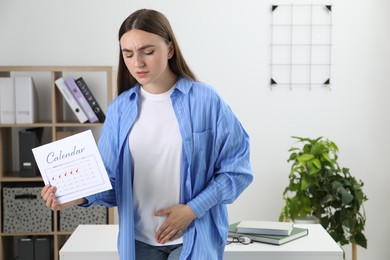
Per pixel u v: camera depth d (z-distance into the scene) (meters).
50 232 3.92
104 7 4.16
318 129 4.27
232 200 1.89
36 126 3.90
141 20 1.72
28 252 3.90
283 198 3.92
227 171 1.88
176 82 1.89
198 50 4.21
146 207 1.87
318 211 3.76
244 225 2.67
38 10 4.15
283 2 4.19
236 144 1.91
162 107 1.87
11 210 3.91
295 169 3.79
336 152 4.29
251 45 4.21
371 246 4.34
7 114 3.89
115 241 2.57
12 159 4.23
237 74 4.23
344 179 3.81
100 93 4.22
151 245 1.91
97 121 3.96
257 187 4.29
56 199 1.83
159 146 1.84
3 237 3.97
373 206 4.32
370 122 4.27
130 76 1.93
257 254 2.43
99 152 1.86
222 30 4.20
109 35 4.18
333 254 2.43
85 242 2.55
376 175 4.30
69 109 4.24
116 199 1.92
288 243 2.54
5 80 3.88
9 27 4.15
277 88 4.24
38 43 4.16
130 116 1.87
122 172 1.88
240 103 4.25
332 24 4.21
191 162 1.83
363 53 4.23
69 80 3.91
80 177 1.83
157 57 1.73
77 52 4.18
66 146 1.84
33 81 4.00
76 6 4.16
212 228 1.93
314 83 4.24
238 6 4.19
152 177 1.85
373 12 4.20
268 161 4.28
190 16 4.19
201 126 1.85
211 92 1.89
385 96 4.26
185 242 1.86
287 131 4.27
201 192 1.85
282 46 4.22
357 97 4.26
